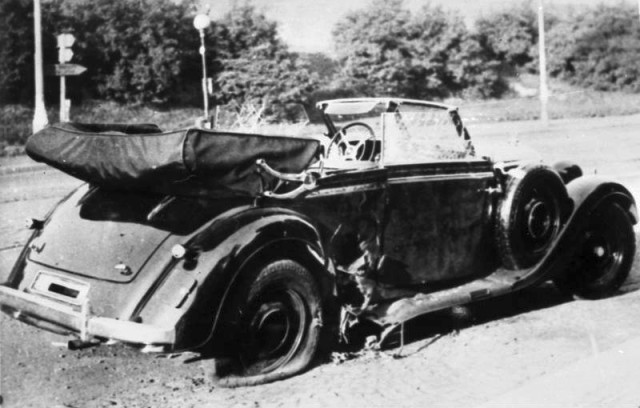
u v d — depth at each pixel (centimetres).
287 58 2142
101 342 383
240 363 403
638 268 694
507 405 355
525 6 4059
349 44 3148
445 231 511
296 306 421
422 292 506
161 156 377
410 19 3338
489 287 520
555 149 1800
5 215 951
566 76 4434
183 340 373
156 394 395
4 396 387
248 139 403
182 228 402
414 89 3475
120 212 430
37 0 1705
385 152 491
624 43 4412
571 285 585
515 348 465
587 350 456
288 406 373
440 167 504
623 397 359
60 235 441
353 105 534
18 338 491
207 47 2131
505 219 531
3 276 566
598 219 577
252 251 394
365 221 464
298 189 426
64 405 375
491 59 4062
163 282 387
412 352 464
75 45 2638
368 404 373
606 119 3356
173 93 2817
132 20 2695
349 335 491
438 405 369
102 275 402
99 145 403
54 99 2664
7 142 2247
